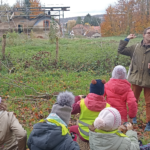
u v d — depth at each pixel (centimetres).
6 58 1147
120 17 3766
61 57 1255
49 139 255
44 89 790
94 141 274
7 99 685
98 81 342
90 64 1150
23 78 903
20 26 3678
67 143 262
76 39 2384
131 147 279
